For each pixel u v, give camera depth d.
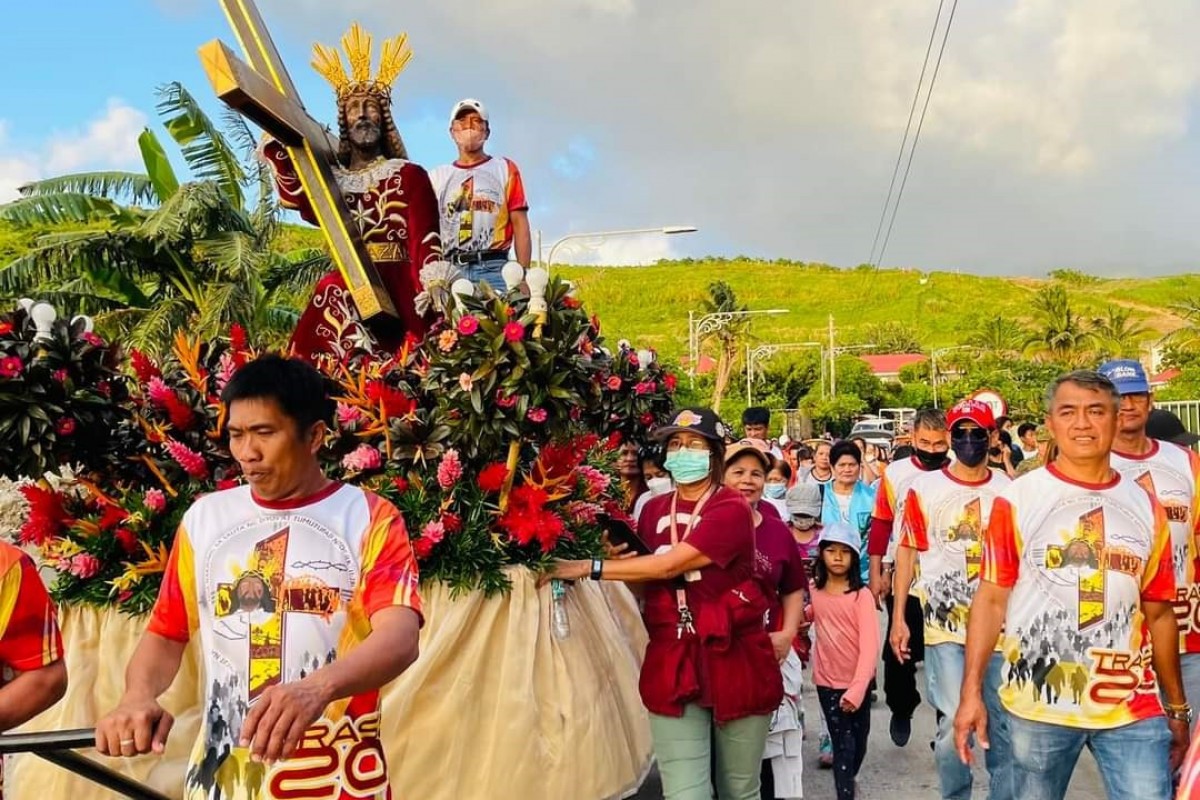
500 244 6.42
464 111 6.40
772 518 4.90
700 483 4.17
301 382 2.57
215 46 4.21
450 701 4.14
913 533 5.58
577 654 4.45
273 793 2.48
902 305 149.12
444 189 6.39
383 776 2.63
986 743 3.75
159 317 15.01
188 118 16.31
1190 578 4.67
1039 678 3.65
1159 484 4.61
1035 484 3.73
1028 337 80.06
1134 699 3.58
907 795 5.92
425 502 4.31
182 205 15.12
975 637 3.77
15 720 2.52
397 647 2.38
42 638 2.59
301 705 2.16
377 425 4.47
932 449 6.25
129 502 4.38
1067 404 3.69
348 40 5.71
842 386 67.69
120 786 2.74
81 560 4.24
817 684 5.73
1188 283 161.00
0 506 5.43
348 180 5.52
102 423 4.30
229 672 2.51
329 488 2.65
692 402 21.67
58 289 16.05
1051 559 3.65
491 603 4.30
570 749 4.27
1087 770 6.19
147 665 2.57
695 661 3.98
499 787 4.11
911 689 6.57
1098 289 162.38
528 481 4.40
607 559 4.30
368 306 4.94
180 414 4.43
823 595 5.70
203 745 2.54
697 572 3.99
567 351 4.14
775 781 5.24
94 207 16.50
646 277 165.38
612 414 5.88
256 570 2.53
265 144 5.40
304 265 16.97
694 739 4.00
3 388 4.02
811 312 150.62
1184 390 31.41
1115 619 3.60
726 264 178.50
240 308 15.20
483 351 4.09
